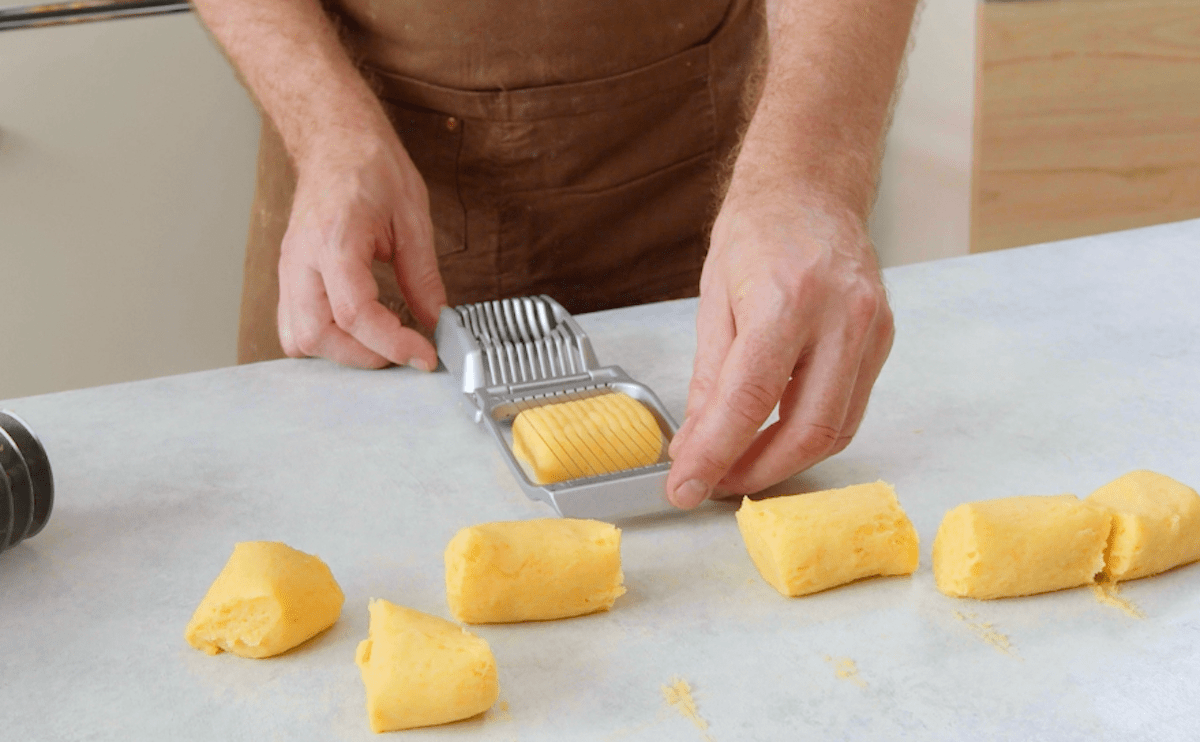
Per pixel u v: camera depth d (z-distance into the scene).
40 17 1.62
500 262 1.26
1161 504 0.59
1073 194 1.95
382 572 0.63
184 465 0.76
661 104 1.20
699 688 0.53
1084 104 1.87
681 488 0.64
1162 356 0.86
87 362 1.84
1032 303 0.97
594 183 1.23
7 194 1.70
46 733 0.52
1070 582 0.59
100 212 1.76
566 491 0.65
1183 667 0.53
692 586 0.61
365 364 0.90
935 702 0.52
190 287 1.86
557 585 0.57
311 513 0.69
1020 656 0.54
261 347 1.36
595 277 1.30
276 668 0.56
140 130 1.74
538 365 0.82
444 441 0.78
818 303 0.66
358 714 0.52
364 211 0.89
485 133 1.18
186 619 0.60
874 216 2.18
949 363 0.86
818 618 0.58
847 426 0.70
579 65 1.14
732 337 0.70
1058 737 0.49
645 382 0.86
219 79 1.75
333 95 0.99
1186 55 1.87
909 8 0.93
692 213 1.28
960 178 1.95
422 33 1.12
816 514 0.59
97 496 0.72
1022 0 1.78
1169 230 1.13
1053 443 0.74
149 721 0.52
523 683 0.54
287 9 1.06
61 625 0.59
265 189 1.29
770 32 0.97
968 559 0.57
